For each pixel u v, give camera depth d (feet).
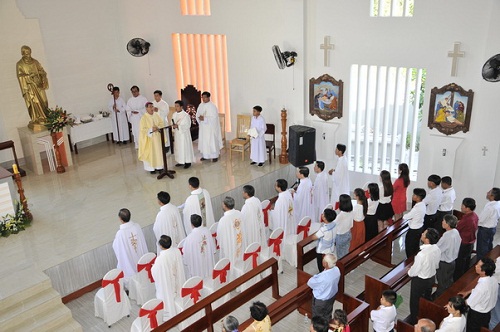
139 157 37.70
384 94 34.63
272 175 37.58
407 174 28.81
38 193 35.19
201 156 41.60
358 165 37.93
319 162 31.40
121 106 44.62
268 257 27.66
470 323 20.44
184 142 38.17
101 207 32.68
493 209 26.03
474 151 31.63
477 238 26.96
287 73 37.81
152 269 23.54
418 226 26.30
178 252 23.88
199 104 42.70
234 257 27.14
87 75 44.34
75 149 43.11
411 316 22.88
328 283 20.90
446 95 31.63
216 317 22.66
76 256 26.96
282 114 37.99
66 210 32.42
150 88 46.47
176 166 39.50
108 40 45.29
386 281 23.00
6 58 38.73
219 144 40.09
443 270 24.02
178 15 42.09
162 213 27.30
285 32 36.76
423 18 31.22
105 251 28.17
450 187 27.78
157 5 42.98
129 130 45.65
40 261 26.61
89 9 43.39
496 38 28.71
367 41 33.83
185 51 43.29
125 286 26.71
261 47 38.47
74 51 43.01
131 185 36.09
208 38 41.55
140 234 26.45
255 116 37.86
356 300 21.54
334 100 36.50
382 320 19.04
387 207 28.04
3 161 39.96
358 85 35.35
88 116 43.55
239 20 38.88
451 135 32.27
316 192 32.45
